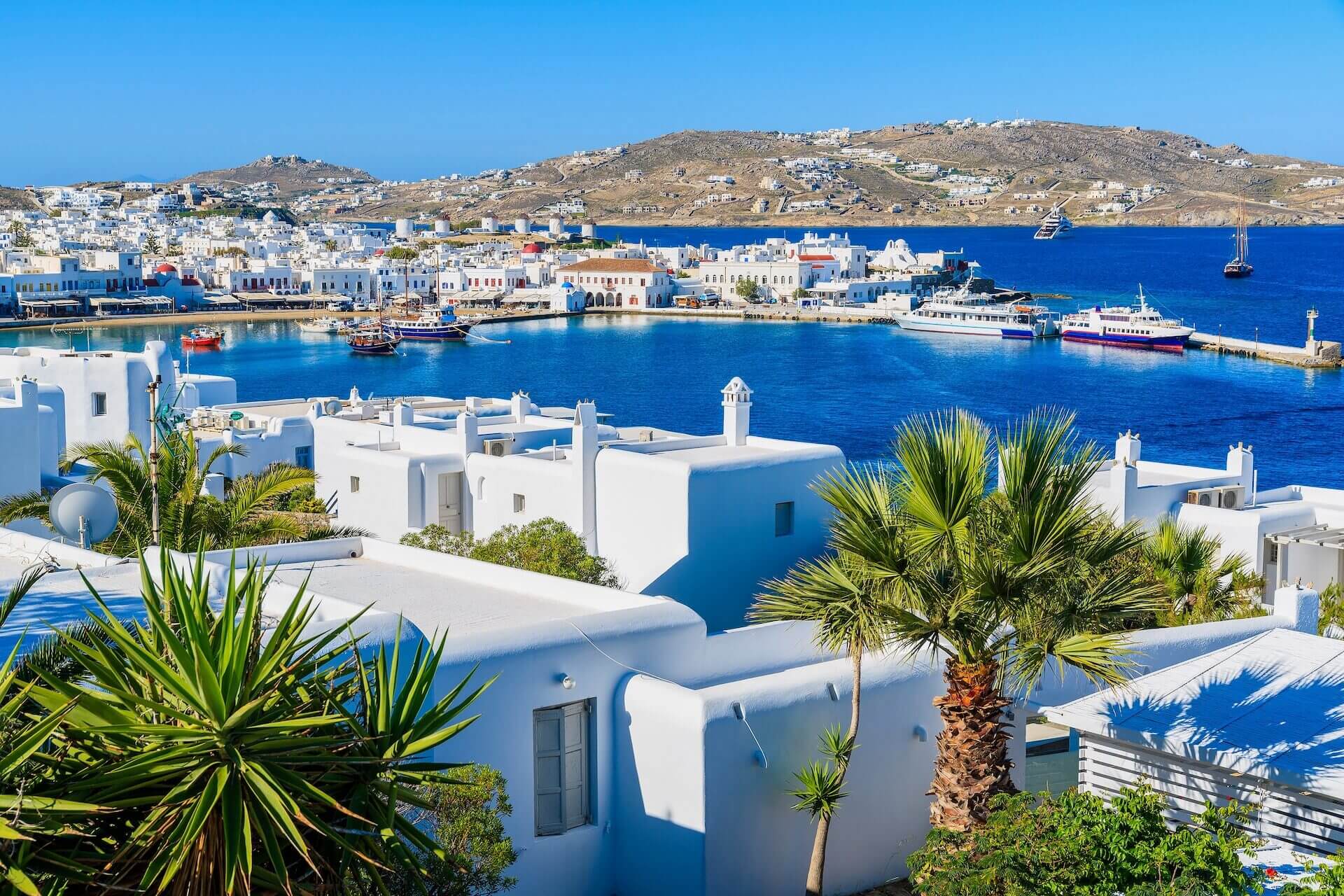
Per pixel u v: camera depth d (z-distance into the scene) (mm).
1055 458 19562
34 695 11875
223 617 11945
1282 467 108812
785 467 36688
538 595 24922
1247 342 199125
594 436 37844
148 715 12391
